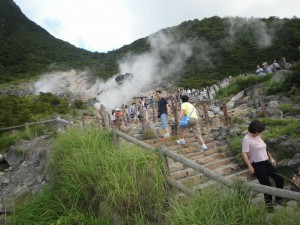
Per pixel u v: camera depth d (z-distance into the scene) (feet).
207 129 29.48
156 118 50.03
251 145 15.43
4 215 22.71
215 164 21.68
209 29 290.56
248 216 10.94
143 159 16.24
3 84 210.59
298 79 45.24
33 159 32.32
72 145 21.30
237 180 11.67
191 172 20.07
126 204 15.25
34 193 23.72
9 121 51.47
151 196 15.03
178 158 14.56
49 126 41.86
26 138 39.60
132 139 18.58
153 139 25.53
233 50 227.81
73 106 82.17
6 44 291.79
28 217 18.38
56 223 16.06
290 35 198.29
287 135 22.93
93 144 20.15
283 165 19.58
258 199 14.19
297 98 39.68
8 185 29.73
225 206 11.55
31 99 77.20
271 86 49.85
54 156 21.85
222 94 67.97
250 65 194.59
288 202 13.47
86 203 17.63
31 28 381.81
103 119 36.58
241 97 57.11
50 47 337.52
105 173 16.67
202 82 187.42
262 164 15.28
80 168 17.95
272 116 34.30
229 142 25.18
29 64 272.10
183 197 15.65
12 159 36.06
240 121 31.78
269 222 10.85
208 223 10.92
